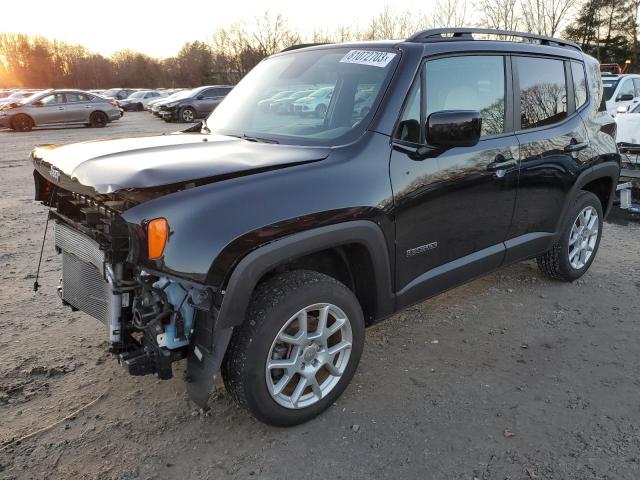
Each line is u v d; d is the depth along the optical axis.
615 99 11.82
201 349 2.40
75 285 2.91
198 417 2.83
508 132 3.61
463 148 3.22
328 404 2.83
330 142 2.89
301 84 3.39
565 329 3.78
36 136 17.73
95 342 3.58
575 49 4.42
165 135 3.48
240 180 2.40
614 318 3.94
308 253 2.54
